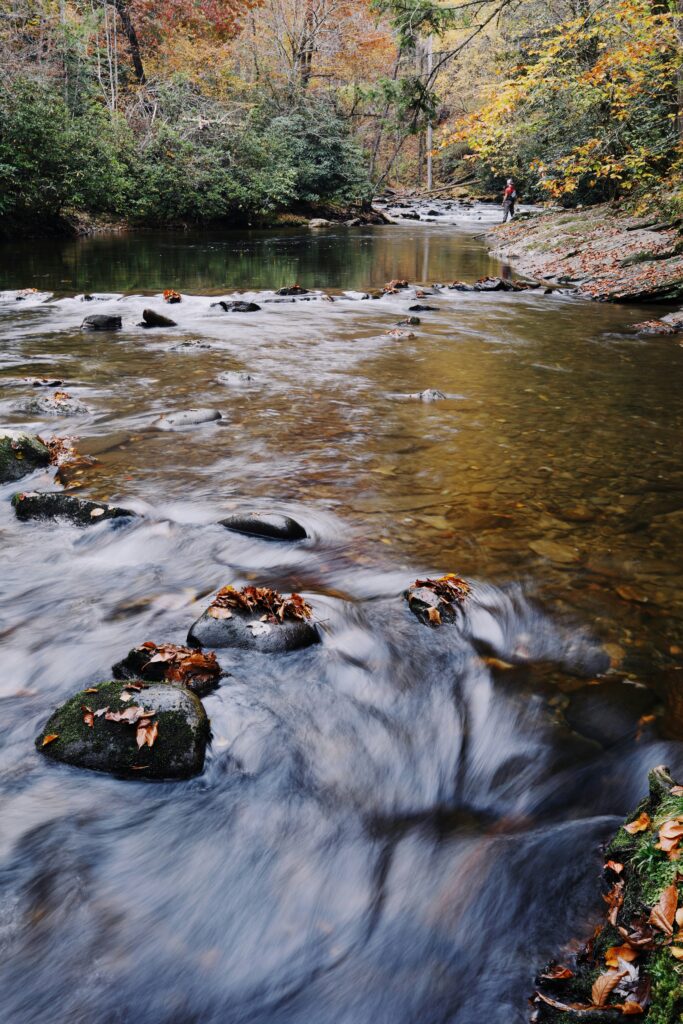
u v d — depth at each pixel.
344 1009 1.90
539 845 2.37
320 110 35.22
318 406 6.86
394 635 3.35
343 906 2.18
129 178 25.86
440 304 13.30
